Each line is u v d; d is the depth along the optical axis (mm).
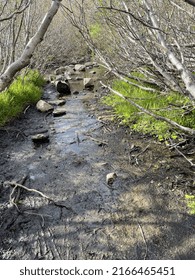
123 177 2992
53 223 2473
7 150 3617
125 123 4078
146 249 2195
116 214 2535
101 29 5367
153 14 2814
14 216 2553
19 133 4035
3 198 2771
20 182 2967
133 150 3451
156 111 3906
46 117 4562
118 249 2207
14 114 4441
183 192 2713
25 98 4973
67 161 3336
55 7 2057
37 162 3342
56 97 5527
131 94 4691
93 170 3148
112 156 3385
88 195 2779
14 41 4297
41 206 2666
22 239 2330
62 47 8297
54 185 2938
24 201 2732
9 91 4820
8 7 4051
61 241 2301
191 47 3531
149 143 3562
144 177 2967
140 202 2648
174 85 3229
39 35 2023
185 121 3693
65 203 2688
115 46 4910
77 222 2473
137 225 2410
